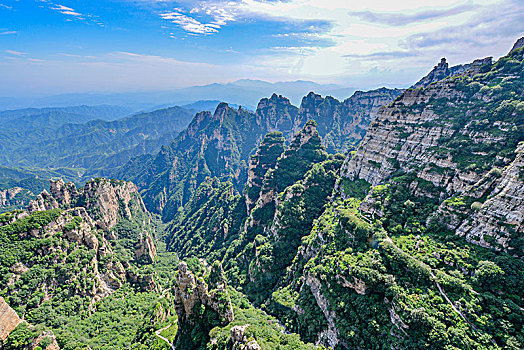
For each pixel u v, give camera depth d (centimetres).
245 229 16312
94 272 11519
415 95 11219
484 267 6262
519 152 6988
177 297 8644
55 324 8825
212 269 8931
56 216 11162
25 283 9100
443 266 7069
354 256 8244
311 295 9281
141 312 11100
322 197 13612
